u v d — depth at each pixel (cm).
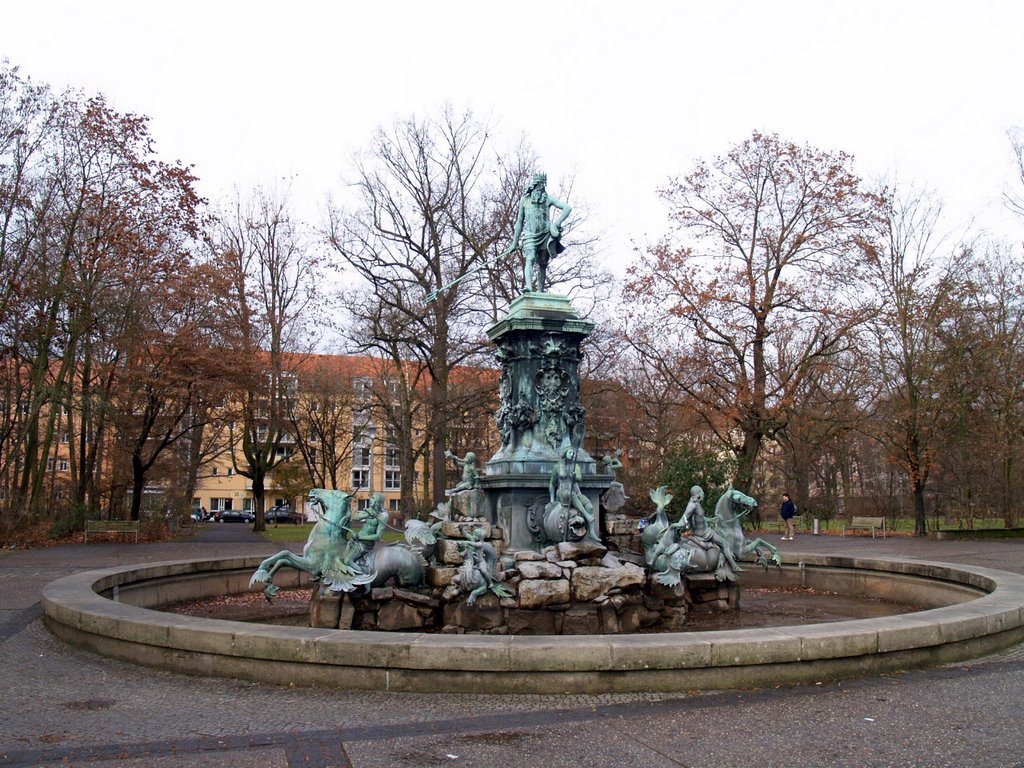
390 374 4897
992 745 592
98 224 3180
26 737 622
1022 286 3378
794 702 704
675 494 2600
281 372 4403
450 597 1070
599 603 1064
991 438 3372
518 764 558
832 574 1561
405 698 724
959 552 2398
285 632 802
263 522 4288
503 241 3447
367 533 1081
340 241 3544
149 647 859
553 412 1305
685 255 3534
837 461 5172
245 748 593
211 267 3688
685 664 744
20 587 1559
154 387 3562
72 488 3859
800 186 3416
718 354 3531
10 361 3475
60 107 3117
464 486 1316
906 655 821
